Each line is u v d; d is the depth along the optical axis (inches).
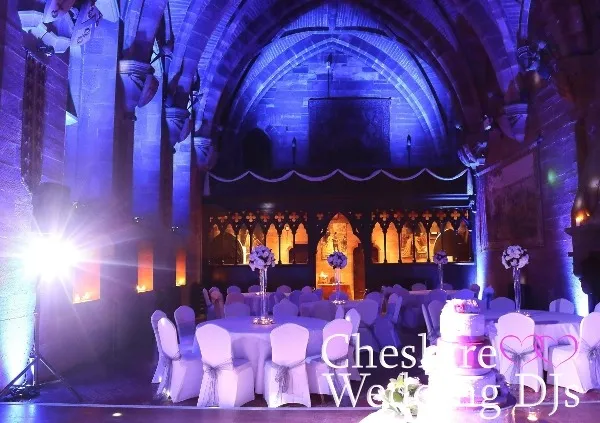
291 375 286.0
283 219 845.8
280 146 931.3
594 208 452.1
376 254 991.0
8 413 257.3
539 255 594.6
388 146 928.3
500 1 587.8
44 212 309.1
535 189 600.7
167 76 625.9
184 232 719.7
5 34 299.3
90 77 476.7
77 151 471.2
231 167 896.3
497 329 331.3
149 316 569.3
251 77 899.4
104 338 452.4
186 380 304.7
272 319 352.2
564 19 466.0
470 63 727.7
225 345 287.1
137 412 260.4
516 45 597.0
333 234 1047.0
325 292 1037.2
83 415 254.1
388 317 486.0
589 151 474.6
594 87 463.8
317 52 930.7
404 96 942.4
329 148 928.3
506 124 626.8
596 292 444.1
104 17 472.1
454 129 892.0
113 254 474.3
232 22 704.4
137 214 605.6
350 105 936.9
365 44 906.7
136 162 611.8
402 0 743.7
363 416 252.5
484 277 776.9
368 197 836.6
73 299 399.2
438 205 830.5
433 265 833.5
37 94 339.9
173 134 639.8
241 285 828.0
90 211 434.3
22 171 320.2
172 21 608.7
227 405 285.4
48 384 334.6
